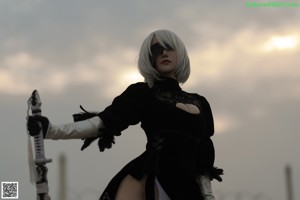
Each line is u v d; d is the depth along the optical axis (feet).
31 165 13.67
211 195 15.07
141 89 14.62
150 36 14.96
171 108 14.56
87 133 14.08
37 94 13.89
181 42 15.02
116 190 14.25
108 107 14.39
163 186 14.29
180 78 15.21
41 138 13.66
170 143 14.44
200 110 15.26
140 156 14.43
